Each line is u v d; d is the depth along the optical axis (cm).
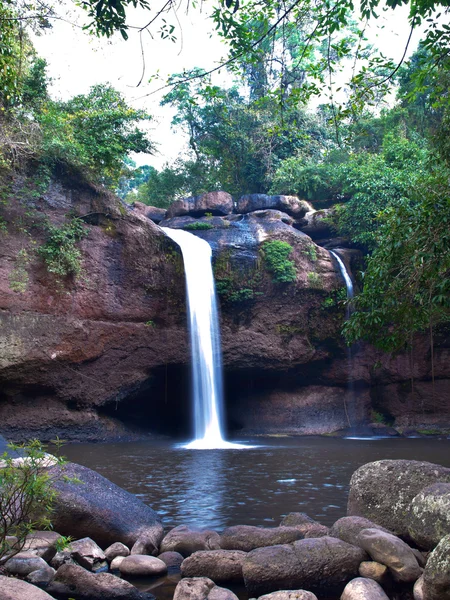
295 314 2406
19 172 1917
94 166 2158
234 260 2358
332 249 2652
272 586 531
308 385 2522
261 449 1817
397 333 947
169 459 1538
